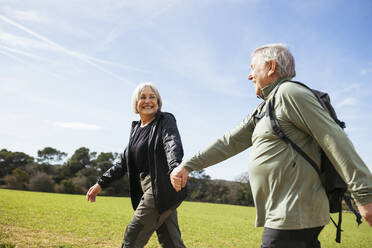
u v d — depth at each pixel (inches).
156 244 221.5
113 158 2320.4
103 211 484.4
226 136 84.8
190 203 1216.2
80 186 2030.0
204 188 2042.3
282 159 64.9
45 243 184.7
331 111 65.1
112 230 275.7
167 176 113.5
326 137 59.4
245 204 1935.3
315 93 65.7
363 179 55.7
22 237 195.0
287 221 61.6
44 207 426.9
